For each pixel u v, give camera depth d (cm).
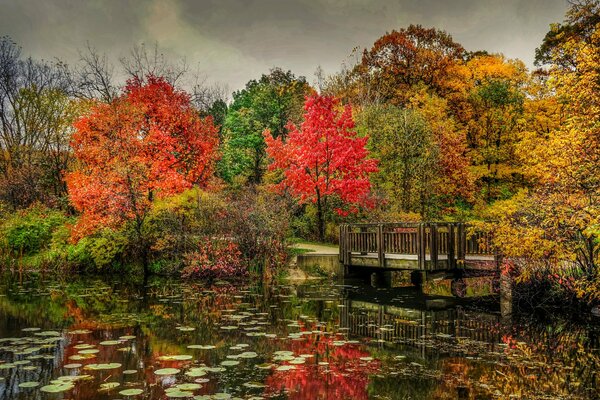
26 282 1581
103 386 575
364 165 1944
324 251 1795
